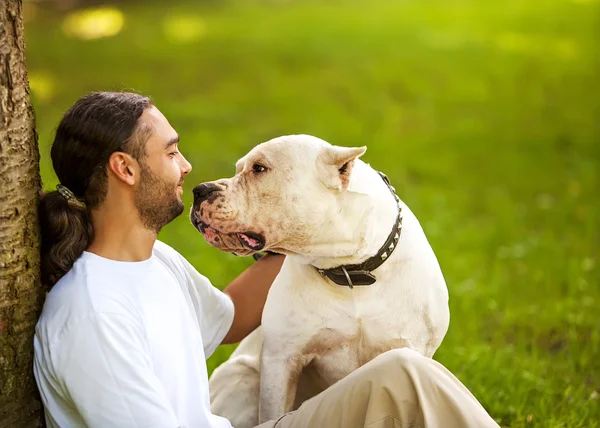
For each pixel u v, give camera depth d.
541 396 4.86
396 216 3.68
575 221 8.52
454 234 8.06
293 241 3.62
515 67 14.77
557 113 12.42
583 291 6.54
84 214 3.12
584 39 16.69
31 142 3.13
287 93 12.92
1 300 3.06
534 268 7.20
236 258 6.78
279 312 3.75
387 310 3.67
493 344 5.69
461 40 16.50
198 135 10.69
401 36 16.73
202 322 3.59
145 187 3.05
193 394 3.11
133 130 3.01
